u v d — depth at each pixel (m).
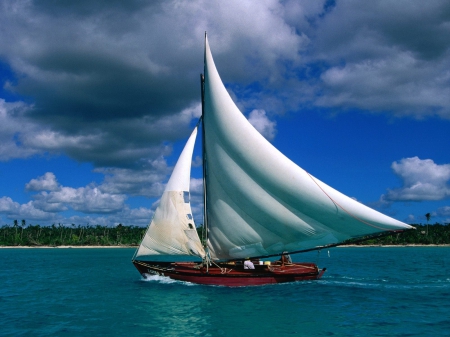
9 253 125.19
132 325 17.67
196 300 22.95
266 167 25.22
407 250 138.25
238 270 28.36
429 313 19.55
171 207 28.11
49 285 32.88
